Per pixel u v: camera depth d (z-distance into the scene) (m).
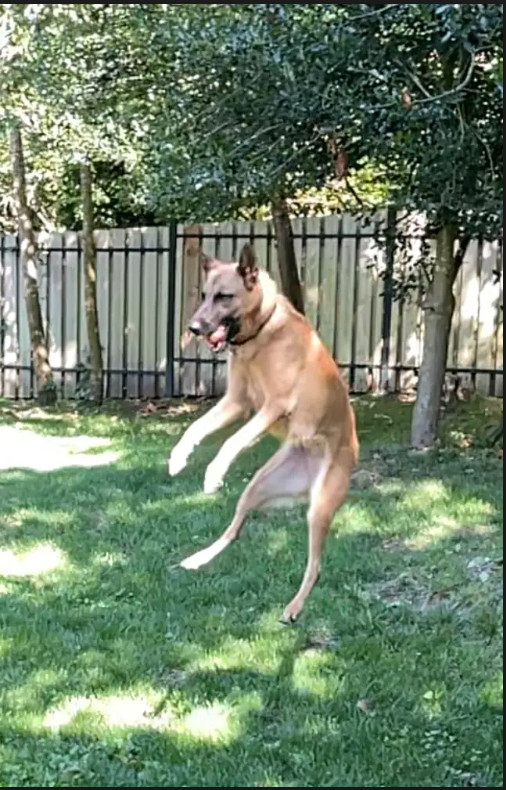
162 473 6.82
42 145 9.87
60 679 3.96
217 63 6.43
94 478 6.75
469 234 6.96
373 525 5.59
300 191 8.44
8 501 6.25
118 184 12.79
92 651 4.19
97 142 8.87
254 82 6.35
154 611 4.55
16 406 10.62
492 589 4.64
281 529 5.54
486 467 6.78
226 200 7.20
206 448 7.63
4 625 4.42
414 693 3.84
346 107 5.93
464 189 6.23
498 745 3.51
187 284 10.55
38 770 3.39
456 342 9.58
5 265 11.27
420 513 5.75
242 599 4.68
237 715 3.71
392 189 7.50
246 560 5.11
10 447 8.13
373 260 8.75
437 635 4.30
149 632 4.34
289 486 3.71
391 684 3.89
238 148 6.57
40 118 8.83
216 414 3.59
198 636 4.30
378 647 4.19
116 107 8.35
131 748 3.51
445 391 9.50
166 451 7.66
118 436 8.54
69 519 5.88
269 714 3.72
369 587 4.82
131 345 10.90
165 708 3.76
